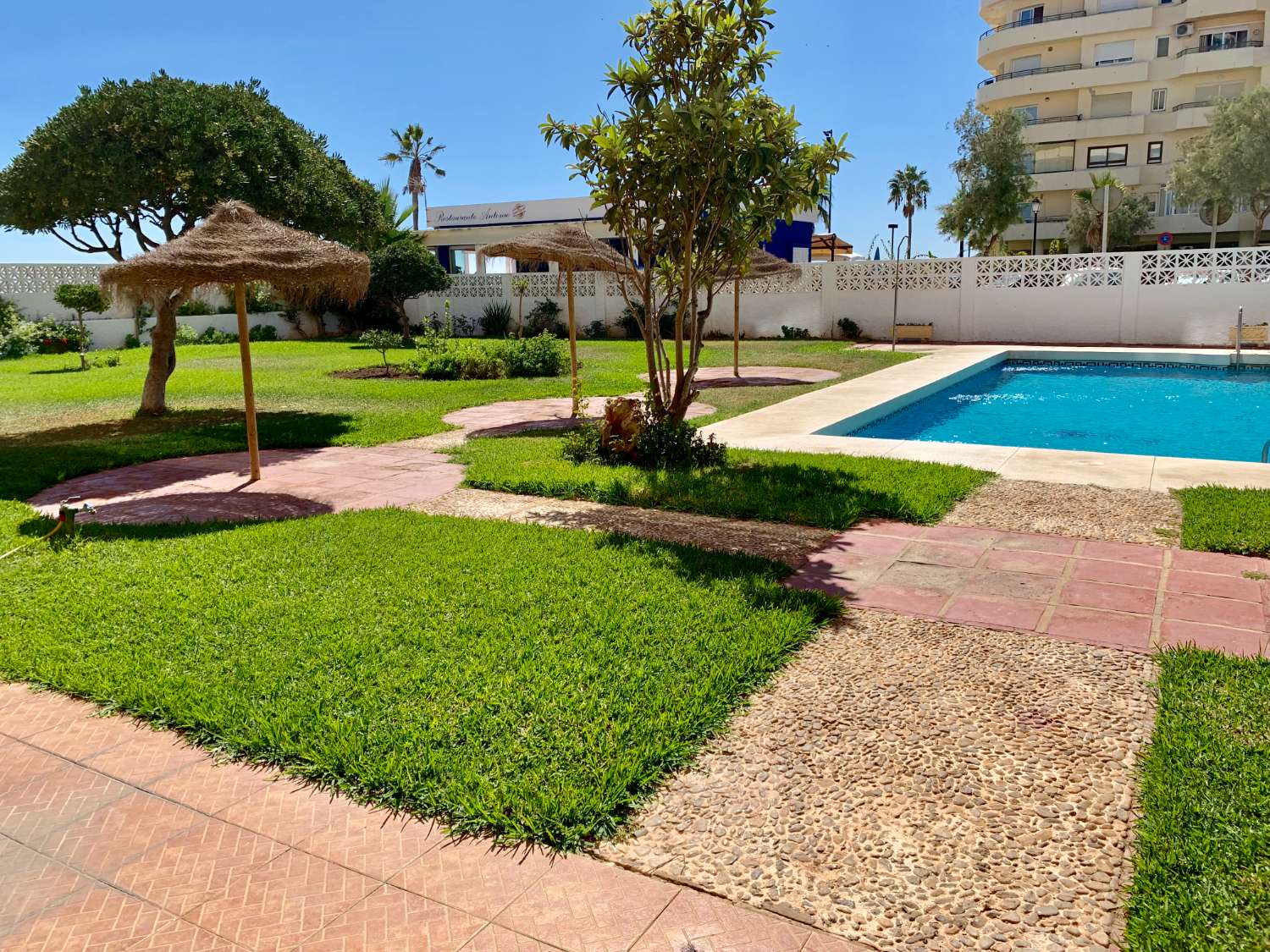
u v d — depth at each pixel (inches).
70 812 109.3
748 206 303.6
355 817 107.8
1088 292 873.5
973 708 132.7
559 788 109.3
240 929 88.0
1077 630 161.0
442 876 96.3
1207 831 98.5
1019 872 95.7
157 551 219.5
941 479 280.8
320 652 152.9
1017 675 143.3
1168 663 142.3
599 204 310.5
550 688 136.6
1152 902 88.2
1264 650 148.6
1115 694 136.0
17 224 490.9
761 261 628.4
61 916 90.2
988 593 181.8
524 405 521.7
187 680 142.5
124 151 462.3
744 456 335.3
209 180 465.1
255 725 127.7
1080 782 112.7
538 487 288.7
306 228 528.7
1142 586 182.5
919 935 86.2
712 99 275.3
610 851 100.2
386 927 88.1
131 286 309.0
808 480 284.5
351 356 872.9
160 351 495.2
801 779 114.5
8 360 856.3
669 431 325.7
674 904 91.2
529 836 102.3
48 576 200.7
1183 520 228.2
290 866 98.2
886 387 552.4
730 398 520.4
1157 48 1552.7
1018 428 478.9
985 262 920.3
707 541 225.3
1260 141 1227.2
